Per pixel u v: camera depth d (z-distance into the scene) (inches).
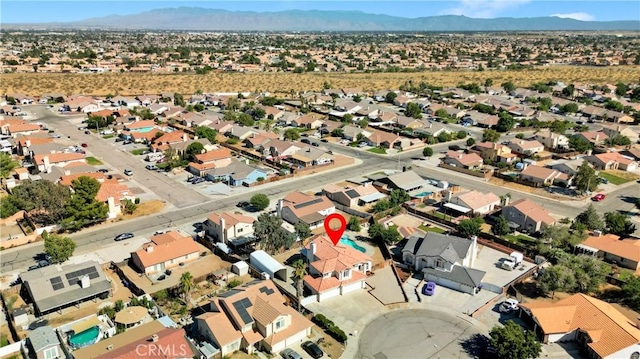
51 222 3622.0
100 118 6658.5
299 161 5231.3
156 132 6008.9
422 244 3093.0
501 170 5083.7
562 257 2972.4
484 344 2364.7
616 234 3565.5
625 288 2738.7
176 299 2684.5
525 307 2497.5
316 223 3693.4
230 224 3356.3
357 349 2316.7
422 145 6166.3
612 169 5167.3
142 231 3572.8
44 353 2128.4
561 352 2281.0
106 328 2358.5
